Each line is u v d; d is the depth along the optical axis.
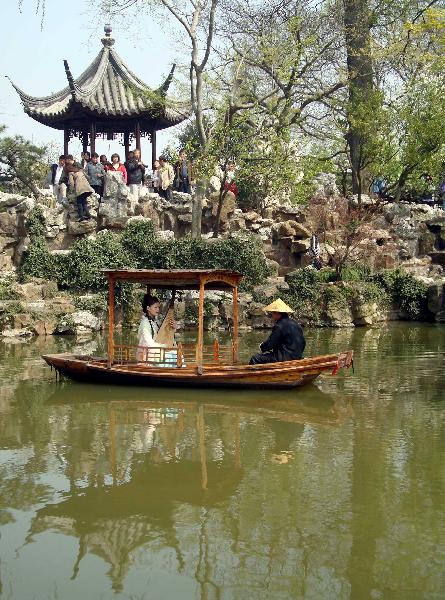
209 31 27.45
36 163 41.41
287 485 7.49
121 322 24.77
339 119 32.19
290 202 32.62
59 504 6.97
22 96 31.19
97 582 5.43
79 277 26.12
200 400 11.77
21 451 8.79
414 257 30.17
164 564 5.72
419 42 30.69
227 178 31.25
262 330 23.95
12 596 5.22
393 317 26.88
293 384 12.50
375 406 11.31
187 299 24.23
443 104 30.62
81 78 32.88
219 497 7.13
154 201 30.00
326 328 24.25
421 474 7.81
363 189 35.09
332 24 30.11
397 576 5.49
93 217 28.59
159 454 8.66
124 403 11.55
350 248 28.53
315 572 5.56
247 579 5.45
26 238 27.19
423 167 31.44
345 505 6.89
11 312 22.17
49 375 14.18
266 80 30.80
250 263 27.09
